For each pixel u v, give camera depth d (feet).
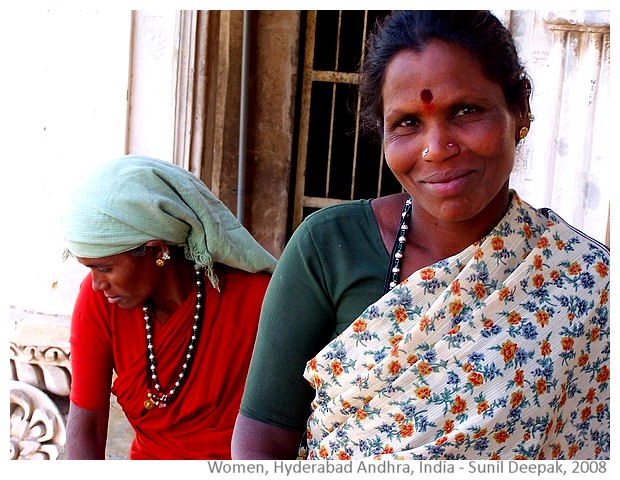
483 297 4.18
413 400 4.13
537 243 4.28
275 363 4.46
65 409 9.79
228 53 10.14
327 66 10.40
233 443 4.56
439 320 4.14
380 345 4.19
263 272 6.52
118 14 8.87
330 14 10.24
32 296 9.57
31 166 9.32
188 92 8.91
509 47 4.05
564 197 8.59
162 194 6.02
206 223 6.14
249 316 6.33
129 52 8.91
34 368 9.70
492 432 4.07
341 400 4.25
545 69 8.46
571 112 8.46
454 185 3.89
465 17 3.94
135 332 6.36
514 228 4.27
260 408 4.52
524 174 8.64
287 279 4.41
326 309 4.38
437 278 4.18
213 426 6.36
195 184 6.37
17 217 9.43
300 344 4.42
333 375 4.26
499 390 4.06
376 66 4.10
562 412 4.31
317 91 10.43
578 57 8.38
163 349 6.30
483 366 4.08
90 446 6.50
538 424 4.10
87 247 5.82
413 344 4.12
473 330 4.12
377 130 4.42
